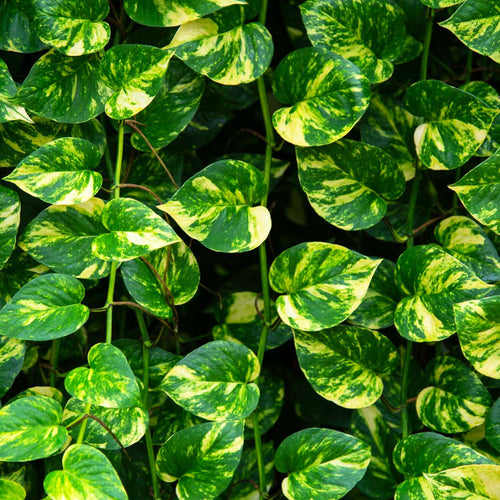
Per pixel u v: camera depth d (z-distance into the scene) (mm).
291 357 1540
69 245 1325
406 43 1403
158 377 1386
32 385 1437
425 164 1359
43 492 1411
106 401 1251
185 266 1361
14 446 1231
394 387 1409
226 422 1309
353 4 1352
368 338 1353
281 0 1463
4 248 1312
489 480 1278
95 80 1338
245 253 1549
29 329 1265
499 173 1308
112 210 1302
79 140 1316
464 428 1349
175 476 1319
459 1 1341
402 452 1337
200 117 1428
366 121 1407
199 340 1512
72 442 1318
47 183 1295
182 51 1335
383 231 1432
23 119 1308
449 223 1399
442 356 1379
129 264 1340
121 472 1397
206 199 1319
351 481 1308
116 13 1404
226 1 1316
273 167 1451
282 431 1529
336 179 1364
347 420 1479
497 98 1399
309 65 1335
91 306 1466
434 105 1348
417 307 1337
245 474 1410
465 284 1317
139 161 1405
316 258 1337
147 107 1370
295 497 1310
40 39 1320
